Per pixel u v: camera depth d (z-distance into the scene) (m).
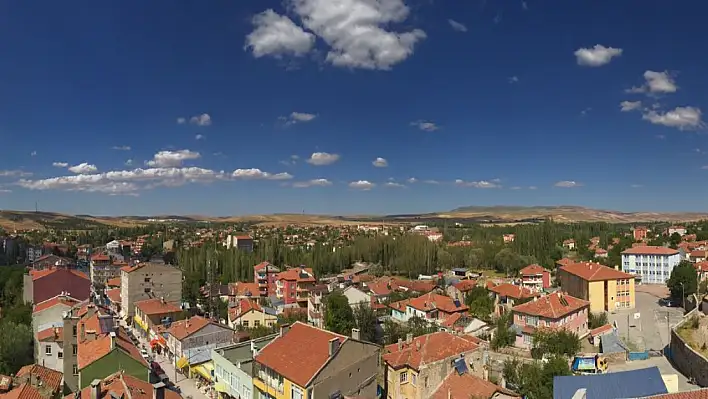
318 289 145.38
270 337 73.69
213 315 138.12
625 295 136.62
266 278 167.50
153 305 123.19
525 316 100.38
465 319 113.38
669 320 119.69
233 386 68.88
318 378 54.81
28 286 134.50
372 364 62.06
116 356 65.81
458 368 62.09
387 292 154.62
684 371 78.31
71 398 58.12
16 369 88.44
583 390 53.94
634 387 54.03
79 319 76.38
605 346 89.38
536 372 62.81
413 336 88.88
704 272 161.50
